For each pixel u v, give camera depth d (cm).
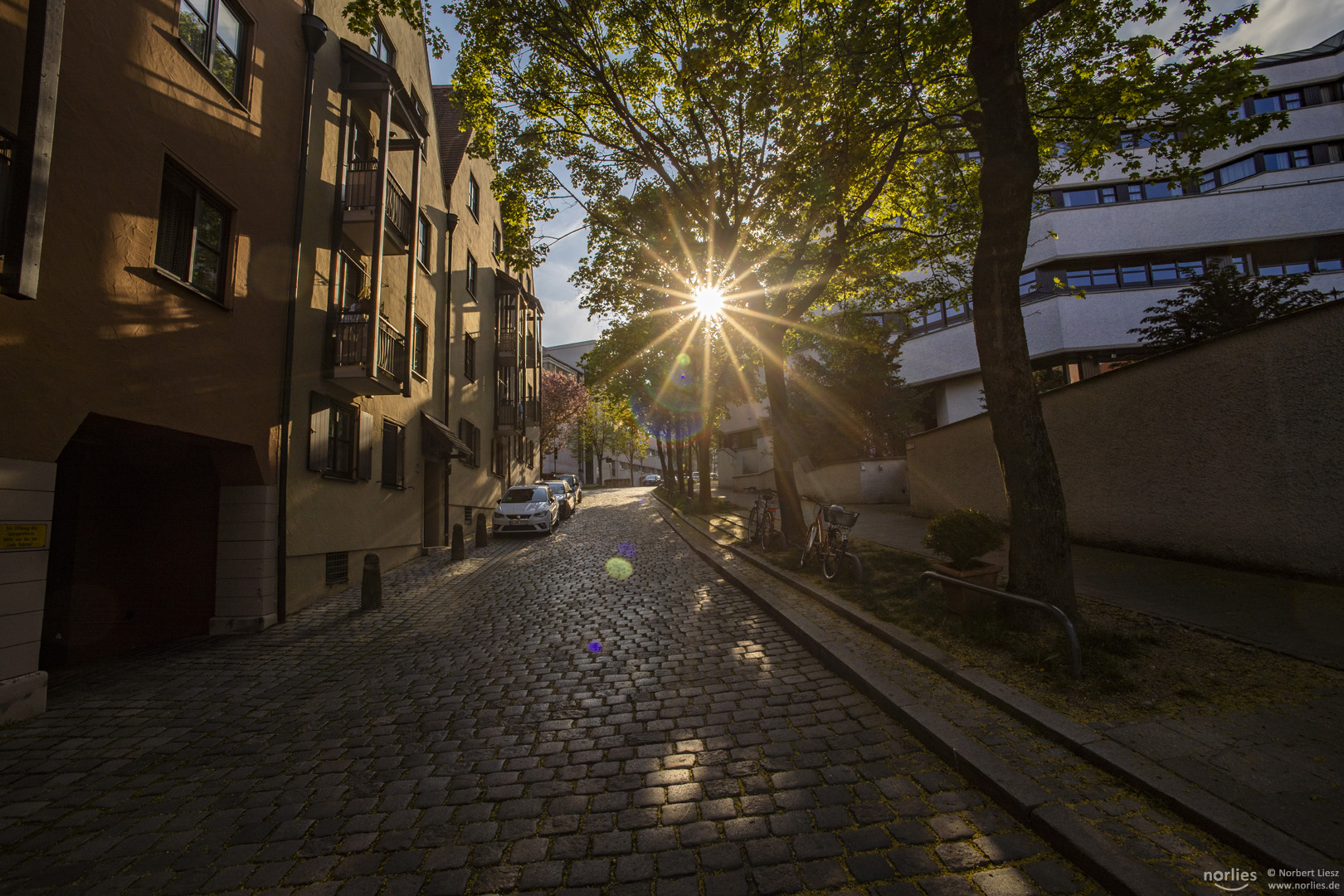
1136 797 283
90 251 584
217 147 769
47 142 473
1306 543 598
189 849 307
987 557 876
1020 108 508
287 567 879
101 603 785
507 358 2395
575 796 340
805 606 713
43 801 363
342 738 447
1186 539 736
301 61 966
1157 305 2031
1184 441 739
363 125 1192
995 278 514
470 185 2011
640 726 436
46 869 293
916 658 493
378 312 1052
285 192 916
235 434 789
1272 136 2284
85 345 576
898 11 804
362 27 880
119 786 380
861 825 293
